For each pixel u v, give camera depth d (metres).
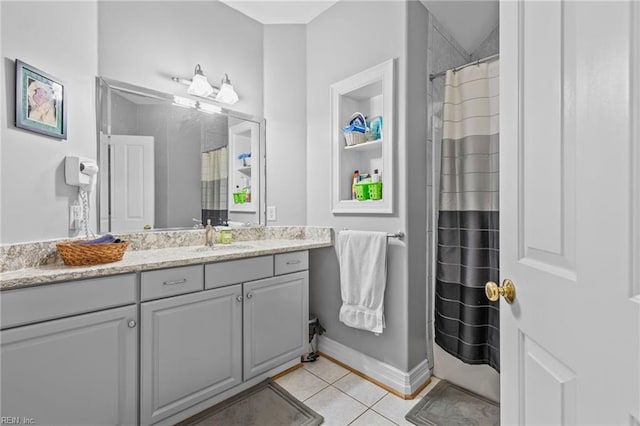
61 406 1.18
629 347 0.45
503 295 0.78
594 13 0.51
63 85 1.49
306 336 2.13
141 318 1.40
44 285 1.15
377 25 1.98
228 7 2.29
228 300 1.71
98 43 1.71
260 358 1.87
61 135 1.47
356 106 2.32
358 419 1.61
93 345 1.26
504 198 0.79
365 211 2.02
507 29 0.77
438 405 1.71
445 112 1.88
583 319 0.54
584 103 0.53
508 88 0.77
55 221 1.44
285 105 2.48
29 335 1.11
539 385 0.67
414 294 1.89
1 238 1.23
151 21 1.92
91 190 1.62
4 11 1.25
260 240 2.39
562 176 0.59
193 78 2.02
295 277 2.05
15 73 1.28
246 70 2.38
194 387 1.58
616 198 0.47
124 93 1.81
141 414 1.40
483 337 1.76
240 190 2.32
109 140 1.75
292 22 2.47
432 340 2.05
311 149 2.44
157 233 1.91
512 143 0.76
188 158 2.08
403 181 1.84
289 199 2.47
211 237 2.05
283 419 1.59
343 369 2.12
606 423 0.49
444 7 1.98
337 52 2.24
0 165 1.23
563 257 0.59
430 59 2.04
